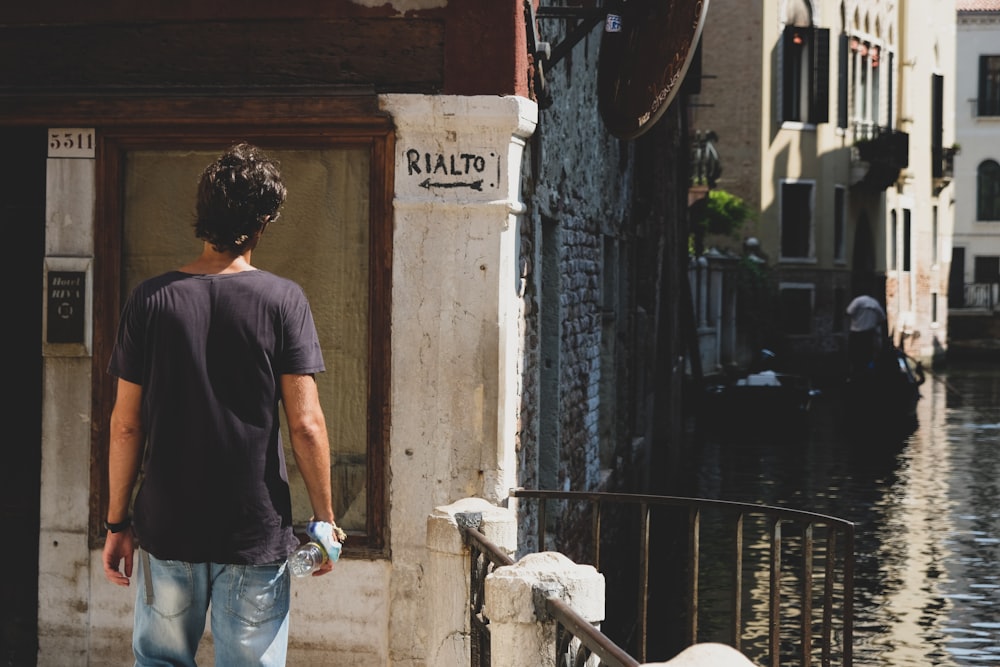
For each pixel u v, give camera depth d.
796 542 15.66
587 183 12.39
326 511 4.74
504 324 7.53
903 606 12.74
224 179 4.71
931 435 27.59
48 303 7.76
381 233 7.58
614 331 14.88
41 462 7.87
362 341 7.68
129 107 7.60
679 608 12.75
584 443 12.39
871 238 49.62
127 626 7.78
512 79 7.43
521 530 8.69
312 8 7.54
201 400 4.57
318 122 7.52
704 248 43.47
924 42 53.56
